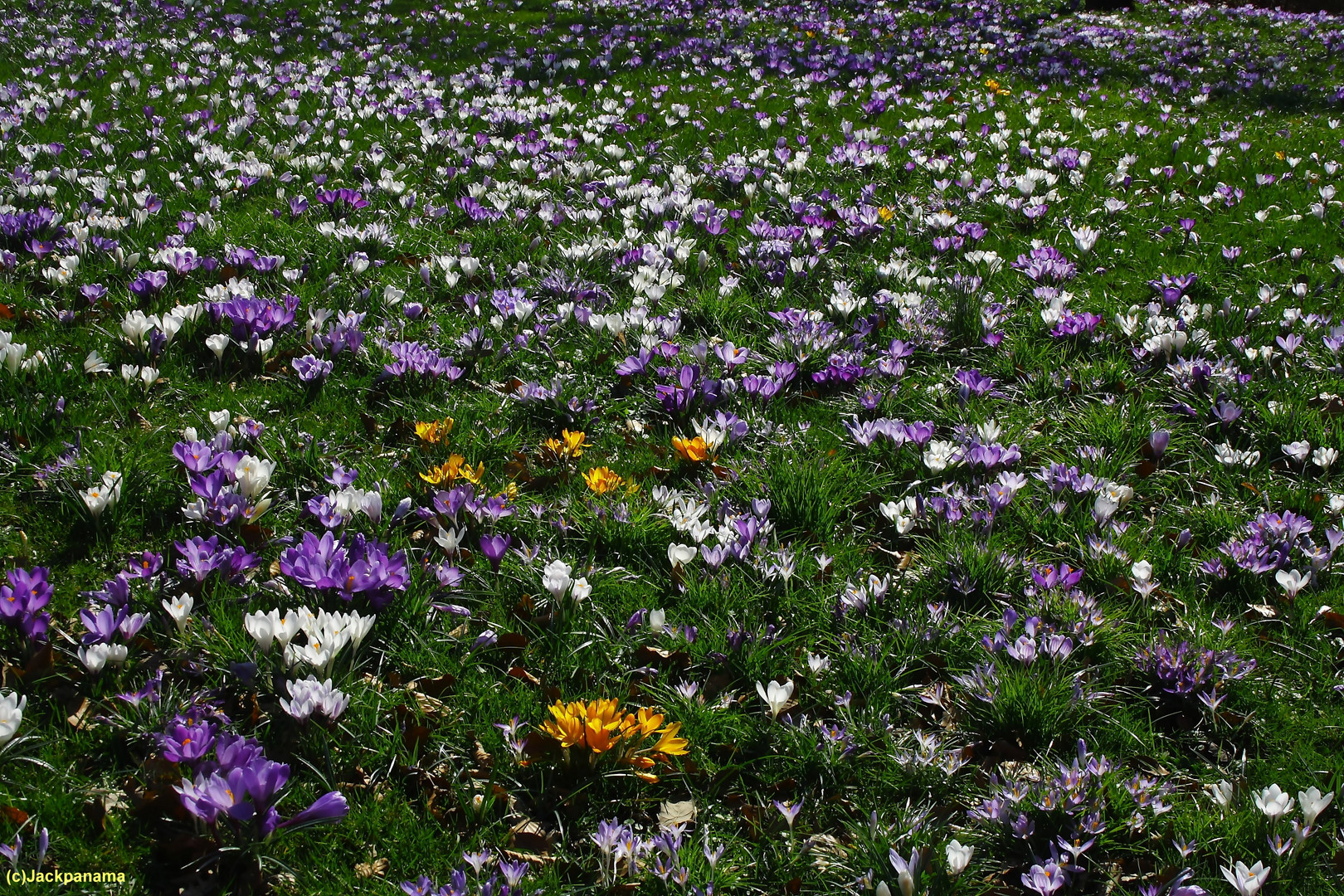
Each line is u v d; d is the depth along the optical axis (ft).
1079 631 10.53
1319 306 20.13
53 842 7.66
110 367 14.93
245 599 10.20
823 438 14.66
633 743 8.84
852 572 11.78
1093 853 8.30
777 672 10.12
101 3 59.16
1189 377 16.16
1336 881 8.03
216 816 7.48
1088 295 20.31
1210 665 9.83
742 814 8.63
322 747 8.66
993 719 9.60
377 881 7.77
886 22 62.95
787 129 35.22
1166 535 12.60
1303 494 13.28
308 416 14.28
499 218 23.58
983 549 11.62
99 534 11.11
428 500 12.46
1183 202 27.12
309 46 50.34
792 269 20.35
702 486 13.04
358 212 23.76
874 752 9.12
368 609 10.12
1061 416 15.49
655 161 30.09
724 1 69.87
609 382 16.05
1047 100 41.39
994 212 25.64
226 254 19.40
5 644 9.29
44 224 19.83
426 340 17.07
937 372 16.71
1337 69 53.93
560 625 10.45
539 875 7.88
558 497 12.86
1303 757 9.29
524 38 54.13
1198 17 73.46
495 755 8.95
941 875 7.81
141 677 9.23
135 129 30.91
